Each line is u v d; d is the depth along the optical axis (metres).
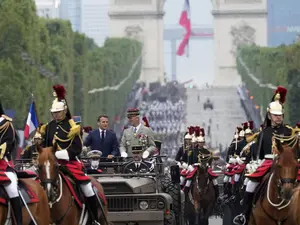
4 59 170.50
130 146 64.38
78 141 48.56
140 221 57.28
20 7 175.25
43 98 184.12
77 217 48.72
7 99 165.88
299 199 45.56
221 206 86.38
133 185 57.97
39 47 188.88
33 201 43.44
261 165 49.44
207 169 80.44
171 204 58.78
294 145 46.84
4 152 42.16
